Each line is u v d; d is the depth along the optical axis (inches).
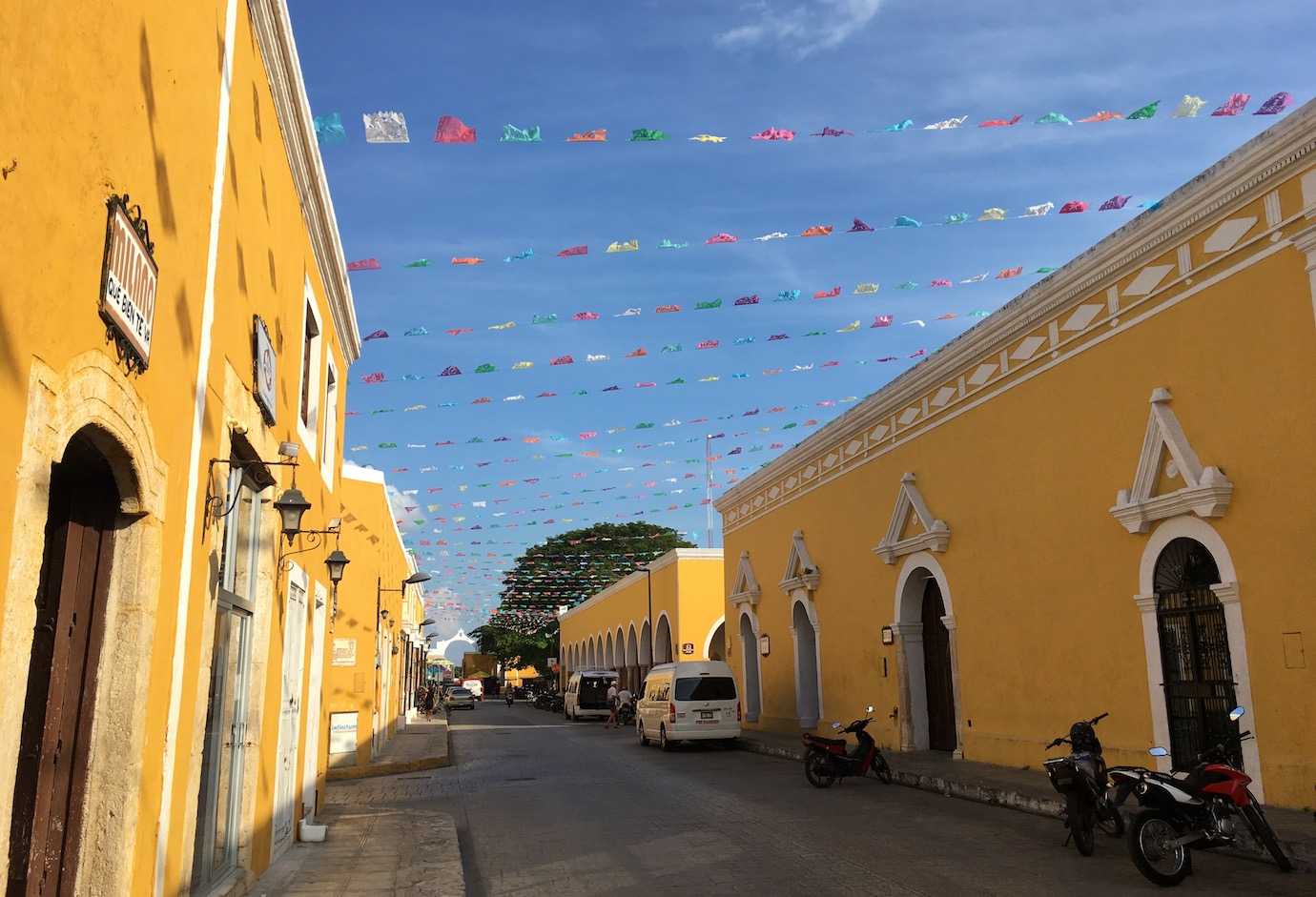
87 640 175.6
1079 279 454.9
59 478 176.1
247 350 267.9
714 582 1321.4
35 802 166.7
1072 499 460.1
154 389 182.9
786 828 392.2
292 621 370.0
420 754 780.0
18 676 126.8
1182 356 393.1
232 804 290.2
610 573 1987.0
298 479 368.5
